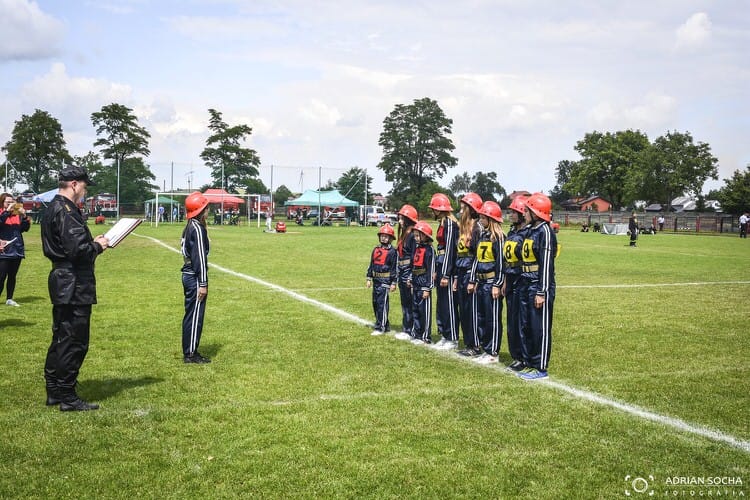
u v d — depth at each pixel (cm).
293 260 2138
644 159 7475
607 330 991
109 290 1342
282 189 8481
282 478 443
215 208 6209
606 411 596
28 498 408
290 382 677
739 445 517
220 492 421
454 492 428
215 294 1316
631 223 3400
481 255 798
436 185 8188
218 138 7856
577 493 429
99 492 419
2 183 7038
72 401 578
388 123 8769
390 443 509
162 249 2508
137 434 520
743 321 1074
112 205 6506
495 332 795
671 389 671
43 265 1825
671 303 1278
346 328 980
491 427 549
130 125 7375
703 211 7819
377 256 941
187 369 724
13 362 738
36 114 7125
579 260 2375
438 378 706
